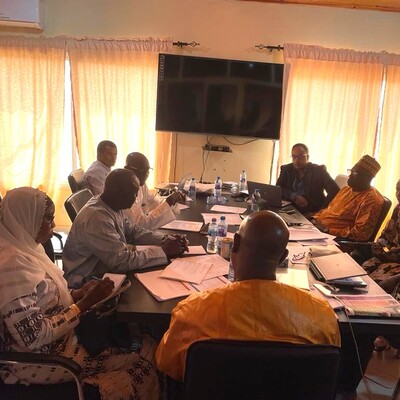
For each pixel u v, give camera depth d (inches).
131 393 54.9
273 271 43.9
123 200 73.9
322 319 42.9
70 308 54.4
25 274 50.0
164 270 67.3
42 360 47.7
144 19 165.5
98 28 165.2
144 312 54.5
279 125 170.1
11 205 53.7
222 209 115.4
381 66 167.8
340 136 173.8
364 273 66.7
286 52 166.6
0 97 167.6
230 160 179.0
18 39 162.7
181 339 42.8
